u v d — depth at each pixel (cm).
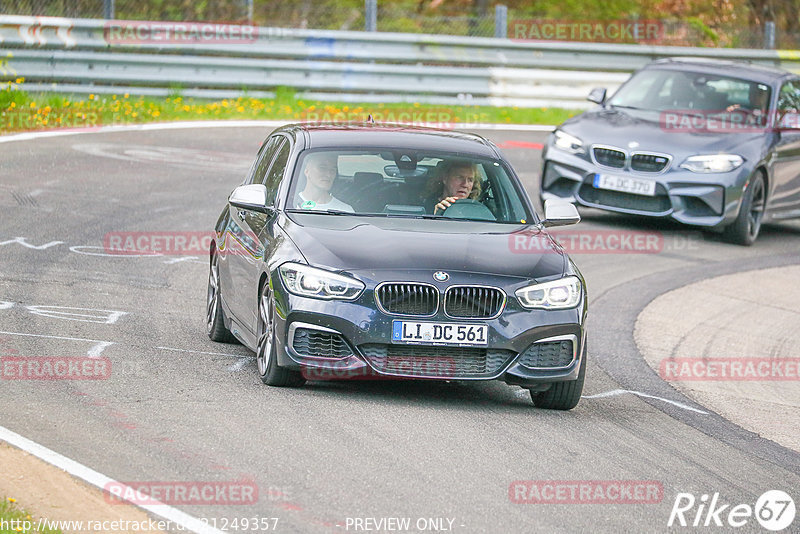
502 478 1905
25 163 5038
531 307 2298
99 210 4300
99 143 5688
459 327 2256
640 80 5091
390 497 1769
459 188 2616
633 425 2361
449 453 2008
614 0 10294
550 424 2281
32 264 3447
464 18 8188
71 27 6412
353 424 2130
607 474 1988
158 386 2302
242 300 2566
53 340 2641
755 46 9331
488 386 2592
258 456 1908
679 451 2198
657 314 3544
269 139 3027
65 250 3669
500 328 2272
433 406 2325
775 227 5312
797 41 9112
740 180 4562
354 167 2634
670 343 3225
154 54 6631
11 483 1706
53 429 1975
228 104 6694
